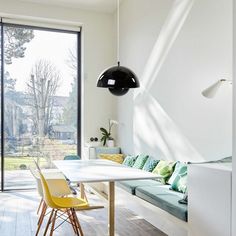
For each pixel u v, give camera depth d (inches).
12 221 159.3
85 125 260.2
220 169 98.6
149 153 204.5
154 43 198.8
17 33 248.2
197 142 154.6
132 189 156.7
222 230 96.8
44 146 255.3
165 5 185.5
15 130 246.1
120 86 138.9
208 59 146.1
